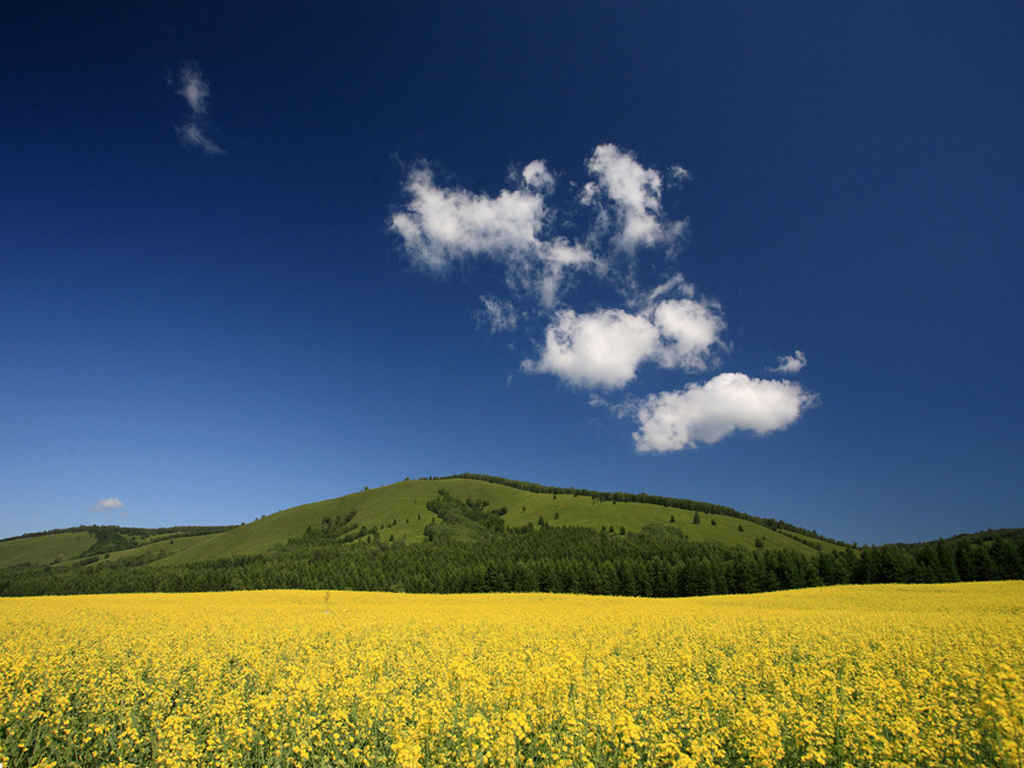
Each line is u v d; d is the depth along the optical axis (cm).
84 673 1407
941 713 983
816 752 831
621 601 4497
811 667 1499
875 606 3509
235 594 5256
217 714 1116
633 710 1052
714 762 902
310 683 1130
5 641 1895
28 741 1013
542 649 1712
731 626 2370
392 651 1791
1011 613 2964
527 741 912
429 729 902
